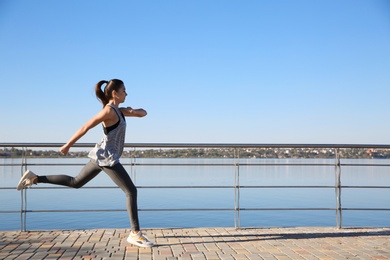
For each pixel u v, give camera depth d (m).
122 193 19.03
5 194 18.00
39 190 20.61
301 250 4.37
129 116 4.80
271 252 4.27
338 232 5.37
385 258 4.05
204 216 13.34
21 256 4.03
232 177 26.03
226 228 5.61
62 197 17.38
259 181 23.38
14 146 5.20
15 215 12.92
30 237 4.93
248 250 4.36
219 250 4.36
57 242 4.66
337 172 5.60
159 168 36.41
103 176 25.12
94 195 18.17
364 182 22.41
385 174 31.31
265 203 16.08
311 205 15.43
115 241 4.74
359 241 4.83
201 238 4.96
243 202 16.42
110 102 4.63
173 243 4.69
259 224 11.77
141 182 21.45
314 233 5.29
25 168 5.25
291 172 34.06
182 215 13.48
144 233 5.25
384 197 18.56
